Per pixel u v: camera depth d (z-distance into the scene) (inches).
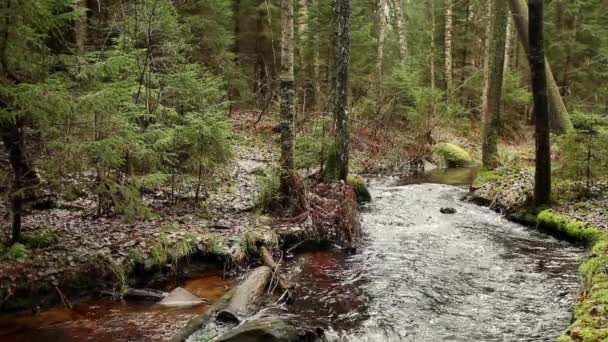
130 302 288.7
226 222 398.6
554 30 1152.8
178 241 333.4
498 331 262.7
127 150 335.0
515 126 1221.7
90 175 343.0
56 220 352.8
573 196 494.0
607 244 342.3
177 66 507.5
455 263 372.8
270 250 365.1
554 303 297.7
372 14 1336.1
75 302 279.4
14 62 263.1
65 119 278.2
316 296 308.3
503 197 547.5
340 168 550.3
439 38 1326.3
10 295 258.5
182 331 247.8
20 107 258.5
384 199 601.6
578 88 1165.1
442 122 1055.6
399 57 1339.8
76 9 295.9
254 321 249.0
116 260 300.0
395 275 346.9
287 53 426.6
